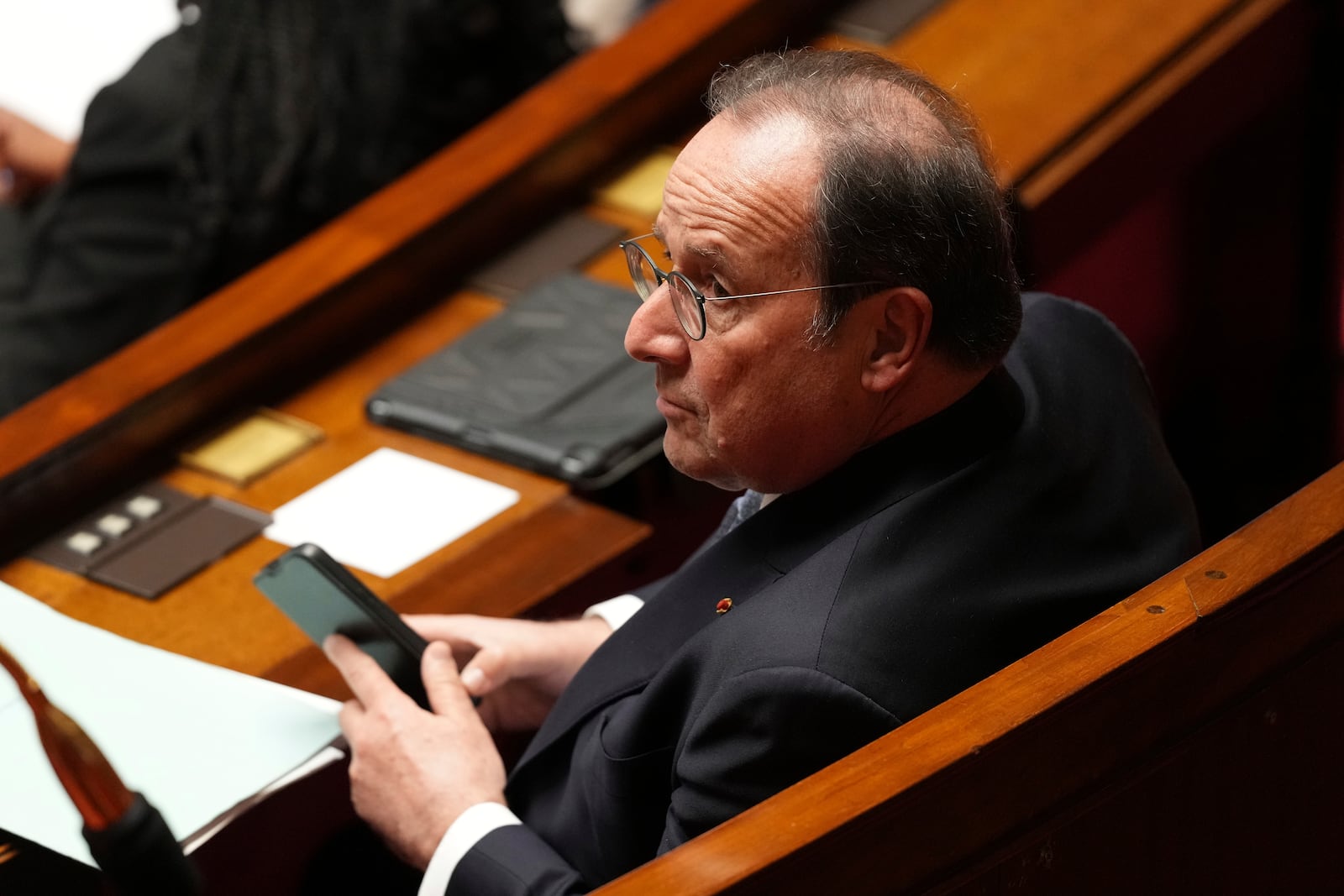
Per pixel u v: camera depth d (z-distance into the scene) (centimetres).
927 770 409
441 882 532
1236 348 1126
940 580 485
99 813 435
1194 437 1160
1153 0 977
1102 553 523
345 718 571
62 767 431
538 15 1114
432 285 859
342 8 1052
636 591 664
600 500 723
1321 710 496
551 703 636
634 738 518
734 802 473
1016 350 572
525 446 734
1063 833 447
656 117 953
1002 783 426
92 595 685
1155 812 466
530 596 672
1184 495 575
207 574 693
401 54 1059
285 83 1036
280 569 570
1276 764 491
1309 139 1038
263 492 741
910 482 505
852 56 501
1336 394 1130
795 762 466
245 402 793
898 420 506
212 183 1028
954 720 424
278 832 592
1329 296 1101
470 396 771
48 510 723
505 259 880
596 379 773
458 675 591
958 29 986
